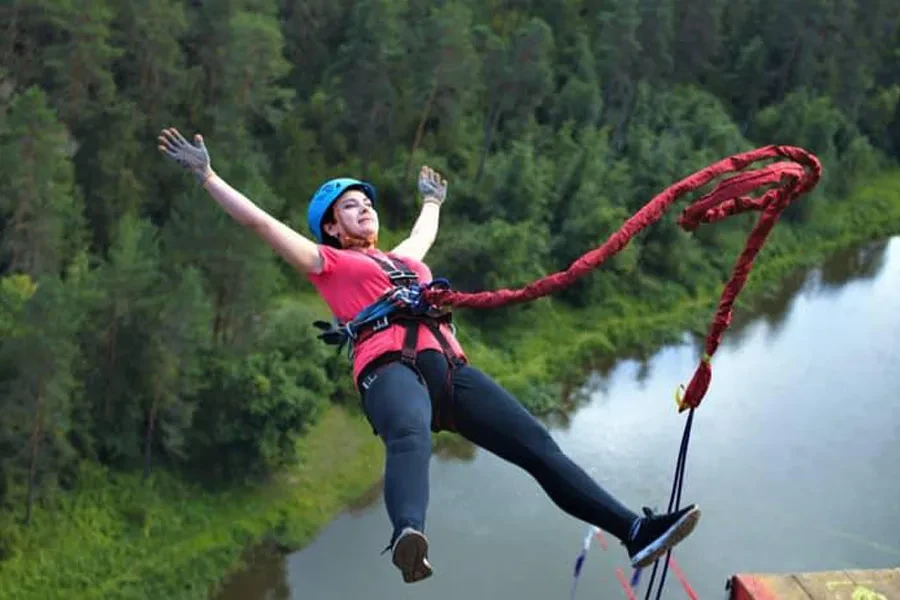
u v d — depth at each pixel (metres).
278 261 45.16
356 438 38.88
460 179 52.81
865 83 68.62
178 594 31.84
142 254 33.88
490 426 5.59
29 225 36.31
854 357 48.72
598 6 64.31
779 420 43.00
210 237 36.06
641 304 50.53
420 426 5.39
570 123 56.94
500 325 47.00
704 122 60.28
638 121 60.03
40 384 30.69
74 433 34.12
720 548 35.25
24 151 35.38
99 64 40.62
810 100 66.00
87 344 33.97
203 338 34.22
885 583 7.58
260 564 33.50
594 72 59.25
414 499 5.09
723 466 39.78
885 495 38.66
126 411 34.88
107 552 32.53
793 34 65.56
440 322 5.92
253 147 49.12
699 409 43.50
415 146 51.41
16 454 31.77
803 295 54.03
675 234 51.81
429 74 50.12
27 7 40.00
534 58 54.00
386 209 51.88
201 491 35.34
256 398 34.94
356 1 52.81
